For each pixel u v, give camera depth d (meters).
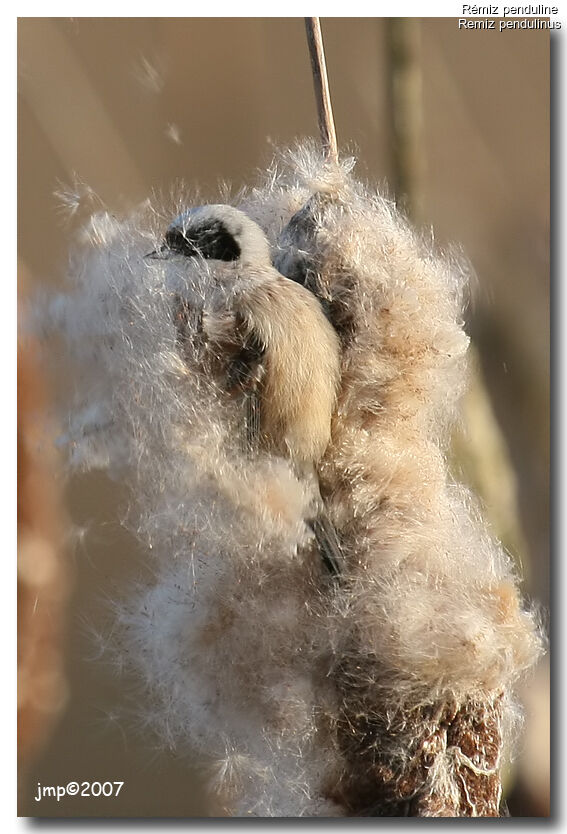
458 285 2.83
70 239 2.89
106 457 2.83
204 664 2.83
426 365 2.82
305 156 2.84
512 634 2.81
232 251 2.83
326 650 2.81
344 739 2.81
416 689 2.80
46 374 2.83
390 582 2.81
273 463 2.81
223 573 2.82
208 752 2.84
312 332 2.82
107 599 2.86
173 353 2.82
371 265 2.82
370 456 2.81
